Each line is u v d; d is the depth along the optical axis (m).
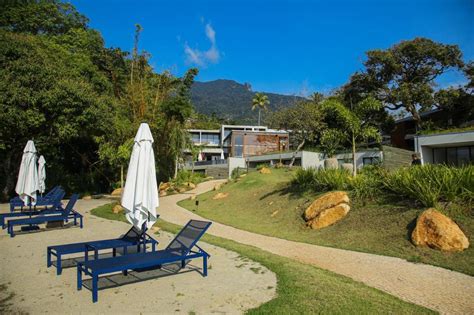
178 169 37.62
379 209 10.95
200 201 22.75
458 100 36.66
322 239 10.59
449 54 37.09
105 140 28.08
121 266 5.61
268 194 18.39
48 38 32.28
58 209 15.52
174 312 4.91
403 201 10.73
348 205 11.75
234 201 20.06
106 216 15.50
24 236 10.84
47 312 4.91
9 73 20.67
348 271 7.29
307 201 14.48
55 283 6.19
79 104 23.02
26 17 32.19
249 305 5.13
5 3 31.72
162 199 25.86
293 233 11.90
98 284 6.12
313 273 6.63
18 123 20.44
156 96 33.16
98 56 36.31
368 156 31.20
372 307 4.95
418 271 7.12
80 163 35.72
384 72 39.56
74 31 35.09
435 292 5.88
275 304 5.04
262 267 7.16
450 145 26.95
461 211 9.11
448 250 7.91
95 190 33.53
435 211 8.77
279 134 55.19
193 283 6.16
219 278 6.45
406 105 37.66
